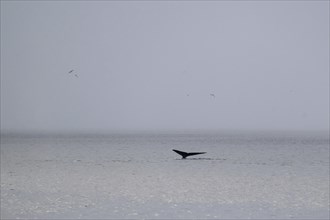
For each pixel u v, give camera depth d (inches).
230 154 4160.9
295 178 2370.8
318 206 1657.2
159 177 2432.3
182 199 1785.2
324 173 2588.6
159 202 1729.8
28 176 2500.0
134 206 1659.7
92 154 4276.6
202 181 2269.9
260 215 1525.6
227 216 1514.5
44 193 1929.1
